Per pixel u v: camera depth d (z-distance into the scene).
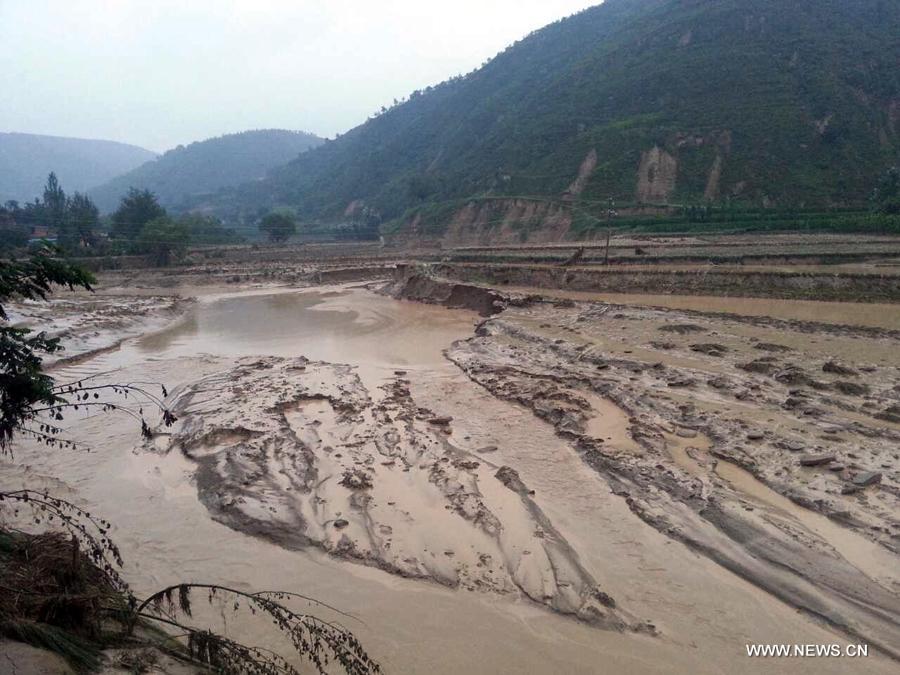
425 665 9.05
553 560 11.58
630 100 119.00
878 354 22.56
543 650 9.36
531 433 18.52
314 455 16.50
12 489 15.16
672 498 13.75
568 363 25.91
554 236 88.50
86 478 16.02
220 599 10.66
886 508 12.38
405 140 198.25
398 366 27.72
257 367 26.95
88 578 8.16
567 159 108.50
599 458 16.06
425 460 16.12
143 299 52.31
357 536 12.60
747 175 86.31
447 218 109.31
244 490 14.55
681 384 21.17
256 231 159.88
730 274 39.59
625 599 10.55
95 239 84.94
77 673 6.29
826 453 14.87
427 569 11.46
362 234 124.19
